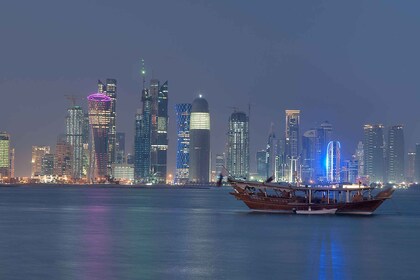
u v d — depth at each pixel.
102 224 158.38
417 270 88.44
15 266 89.06
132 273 84.44
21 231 138.50
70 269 86.81
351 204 192.75
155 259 96.44
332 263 94.12
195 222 165.00
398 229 149.00
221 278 81.88
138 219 177.12
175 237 127.00
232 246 113.19
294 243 118.19
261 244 116.31
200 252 104.69
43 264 90.69
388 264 93.44
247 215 190.38
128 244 114.75
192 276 82.94
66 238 124.31
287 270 87.69
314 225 155.75
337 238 127.44
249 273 85.31
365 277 83.06
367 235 133.88
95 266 89.38
